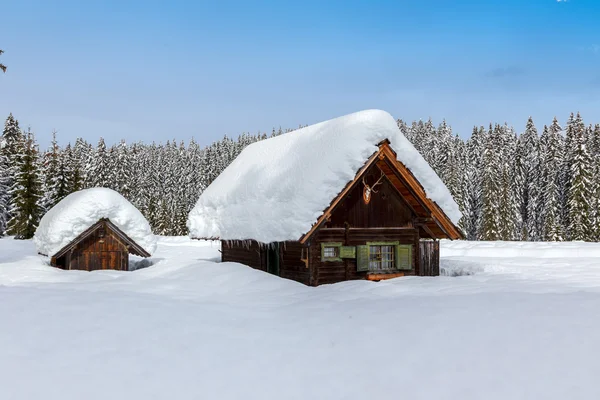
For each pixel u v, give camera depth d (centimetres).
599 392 504
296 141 1861
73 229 1944
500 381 547
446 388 543
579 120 6675
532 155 7831
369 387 562
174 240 4609
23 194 4766
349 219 1639
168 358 669
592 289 1134
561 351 612
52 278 1667
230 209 1872
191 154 11612
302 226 1434
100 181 7094
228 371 623
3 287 1162
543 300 888
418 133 9550
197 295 1233
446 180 7038
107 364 638
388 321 820
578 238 5353
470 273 1900
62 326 800
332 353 683
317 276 1539
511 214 6431
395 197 1722
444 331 733
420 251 1739
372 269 1672
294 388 568
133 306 968
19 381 571
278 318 925
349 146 1499
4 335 738
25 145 5200
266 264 1781
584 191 5388
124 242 2028
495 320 765
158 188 10625
